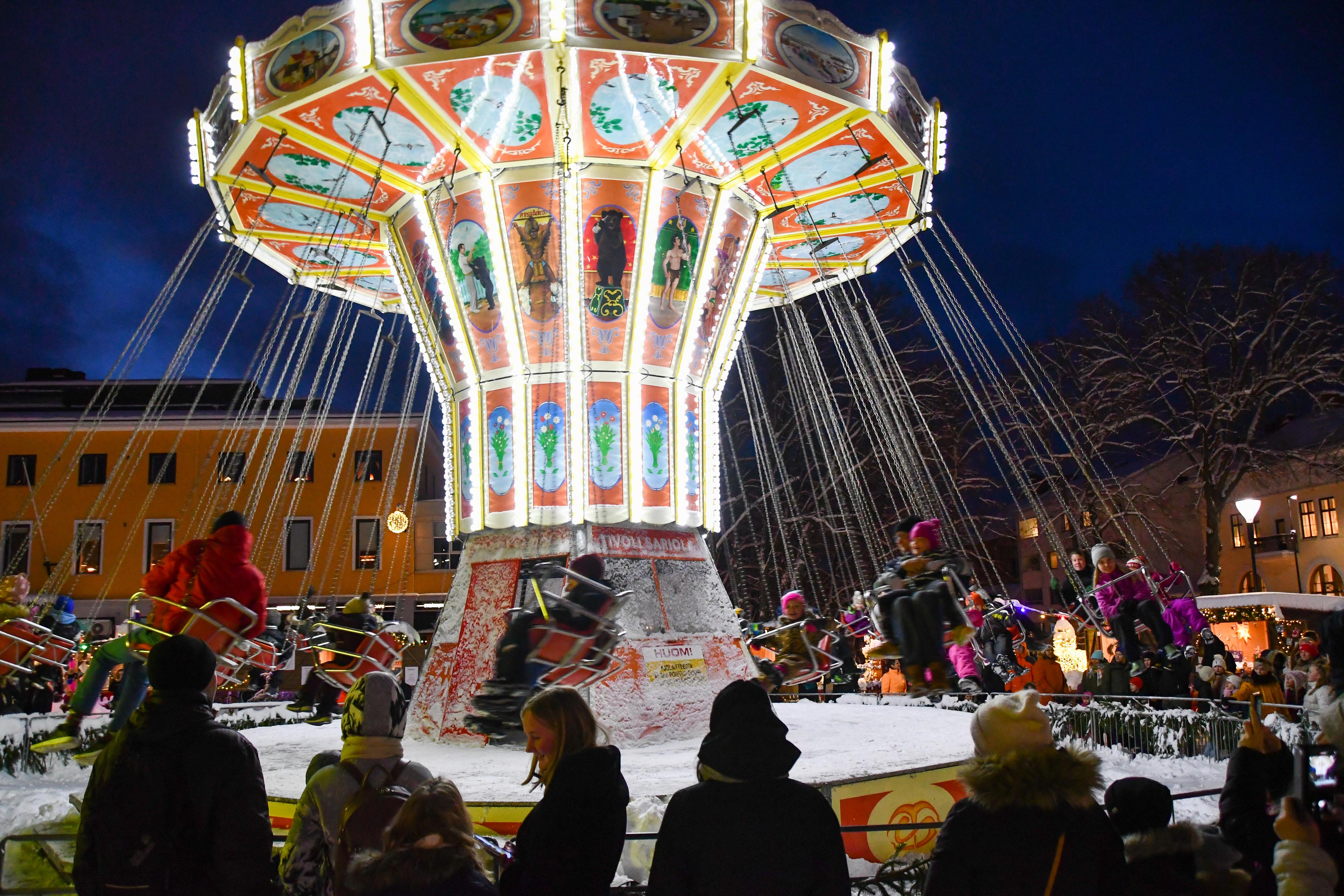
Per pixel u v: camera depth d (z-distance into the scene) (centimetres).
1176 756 1047
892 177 1000
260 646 725
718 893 293
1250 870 370
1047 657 1281
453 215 944
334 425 3491
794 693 1344
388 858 286
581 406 919
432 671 927
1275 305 2998
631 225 923
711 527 992
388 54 753
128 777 321
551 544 910
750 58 760
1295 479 3400
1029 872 278
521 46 735
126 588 3366
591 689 834
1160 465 3628
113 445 3447
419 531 3456
